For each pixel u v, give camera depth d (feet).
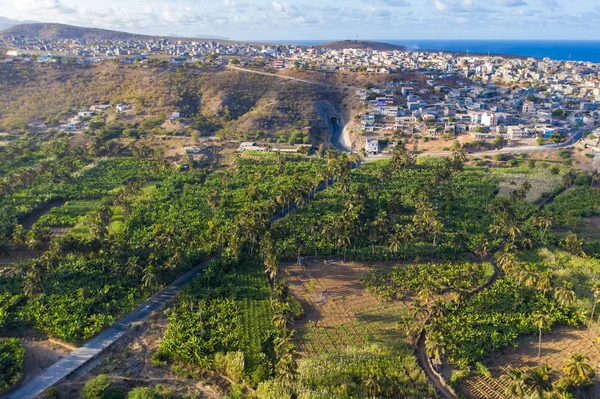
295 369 263.29
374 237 428.97
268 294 366.22
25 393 256.32
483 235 458.50
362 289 380.58
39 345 301.22
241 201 544.62
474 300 352.90
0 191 546.26
